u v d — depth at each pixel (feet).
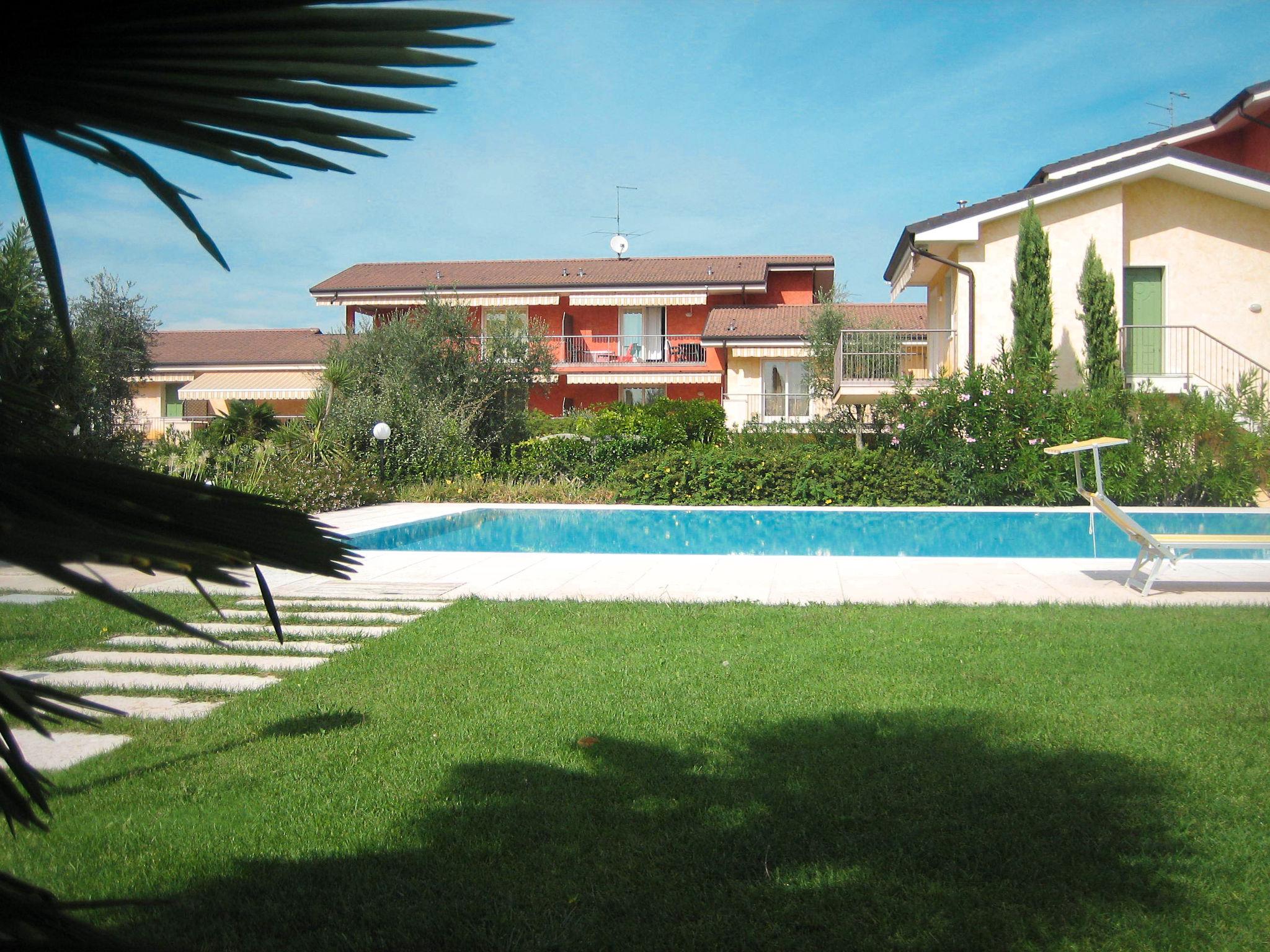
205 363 123.85
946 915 9.30
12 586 28.12
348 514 54.39
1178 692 16.47
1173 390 61.72
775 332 105.50
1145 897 9.60
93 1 2.74
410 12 2.91
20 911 2.95
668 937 9.03
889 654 19.49
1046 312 60.39
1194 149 70.44
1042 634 21.24
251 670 19.11
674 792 12.38
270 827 11.57
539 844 11.00
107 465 3.35
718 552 44.37
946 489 57.93
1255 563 34.27
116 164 3.25
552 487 65.51
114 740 14.94
